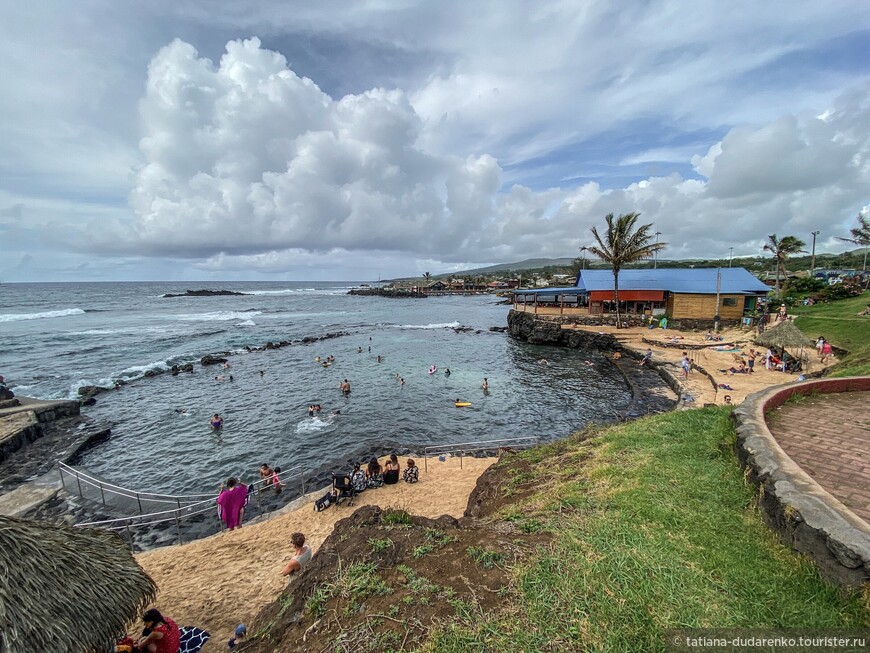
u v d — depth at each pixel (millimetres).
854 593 3592
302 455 17828
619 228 40781
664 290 43000
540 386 27781
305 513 11695
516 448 17000
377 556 5195
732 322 39281
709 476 6465
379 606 4316
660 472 6887
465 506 11172
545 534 5426
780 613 3654
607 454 8531
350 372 32656
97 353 40406
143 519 12664
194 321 68500
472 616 3988
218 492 14812
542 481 8359
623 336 37469
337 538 5977
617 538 5031
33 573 5184
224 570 8891
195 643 6363
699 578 4203
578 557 4707
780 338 24359
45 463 16672
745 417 7312
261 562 9164
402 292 146500
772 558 4359
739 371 24500
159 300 120312
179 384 29625
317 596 4637
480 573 4656
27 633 4828
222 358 37094
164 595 8031
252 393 27156
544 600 4082
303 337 50969
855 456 6184
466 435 19609
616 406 23141
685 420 9898
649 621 3715
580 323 44844
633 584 4195
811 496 4559
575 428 20109
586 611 3912
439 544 5391
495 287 168375
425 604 4238
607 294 44844
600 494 6449
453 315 81500
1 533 5207
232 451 18344
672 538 4953
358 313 85688
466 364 35156
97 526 12227
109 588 5793
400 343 46781
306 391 27422
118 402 25547
